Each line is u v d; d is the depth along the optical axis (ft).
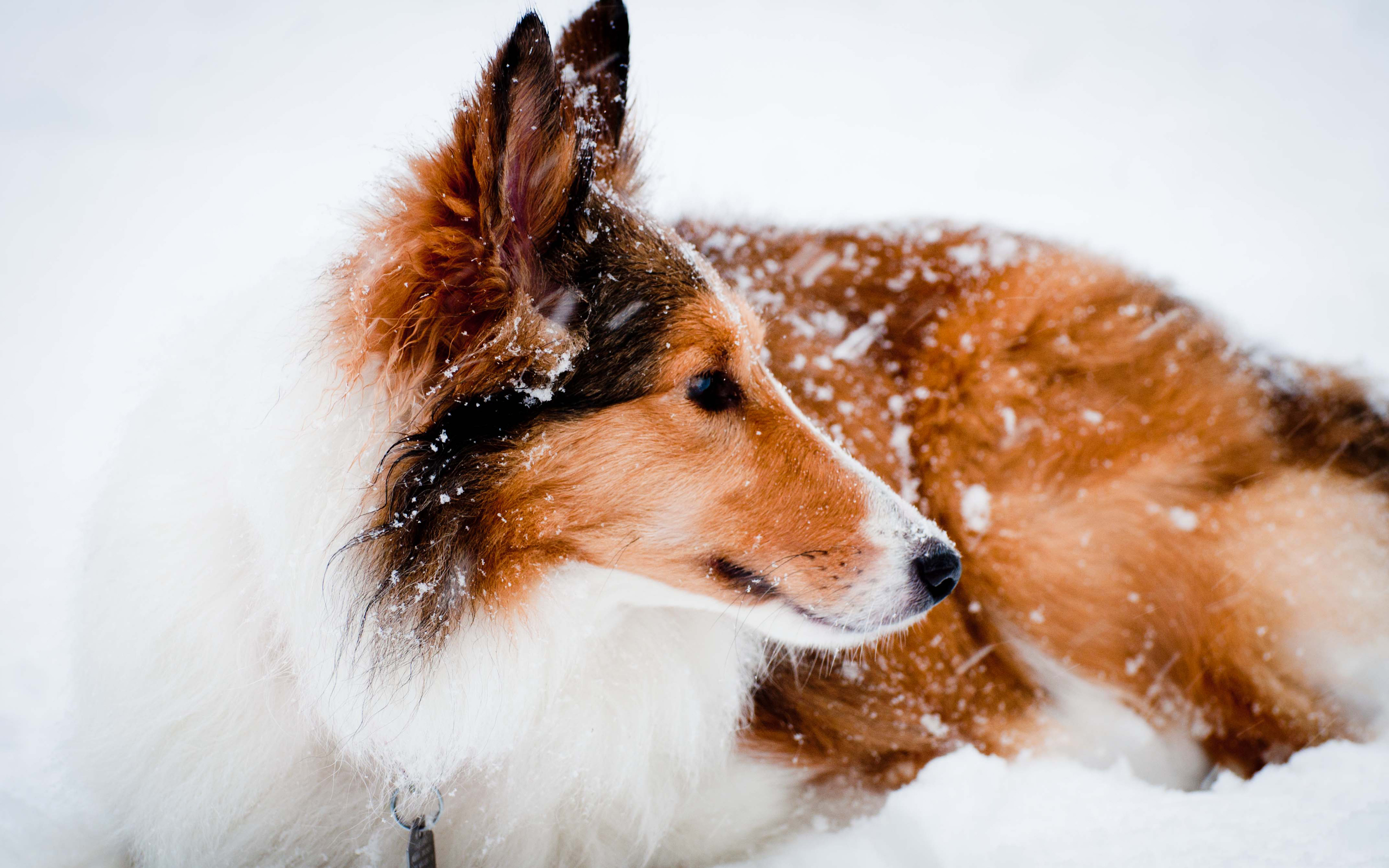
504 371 6.31
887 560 7.34
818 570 7.34
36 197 29.22
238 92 41.11
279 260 7.84
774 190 27.02
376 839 7.10
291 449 6.24
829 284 10.98
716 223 11.80
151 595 6.81
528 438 6.48
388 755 6.63
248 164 32.63
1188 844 6.93
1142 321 10.93
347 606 6.26
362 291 6.18
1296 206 26.63
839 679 9.48
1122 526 10.06
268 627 6.62
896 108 36.58
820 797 8.69
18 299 22.11
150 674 6.79
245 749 6.75
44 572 12.44
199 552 6.72
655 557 7.11
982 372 10.33
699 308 6.94
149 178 31.04
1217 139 32.42
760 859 7.85
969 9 50.26
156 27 47.50
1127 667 9.91
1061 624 9.95
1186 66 39.70
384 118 37.88
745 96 37.37
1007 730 9.57
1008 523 10.00
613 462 6.75
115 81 41.52
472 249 5.96
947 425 10.27
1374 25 41.63
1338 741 9.46
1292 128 32.99
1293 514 10.36
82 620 7.54
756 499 7.17
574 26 8.36
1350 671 10.05
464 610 6.52
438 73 43.42
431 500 6.28
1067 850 7.07
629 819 7.65
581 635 7.21
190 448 6.97
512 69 5.70
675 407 6.89
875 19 49.42
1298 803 7.61
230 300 7.72
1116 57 41.27
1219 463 10.42
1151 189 28.07
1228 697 9.86
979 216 25.55
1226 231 24.88
